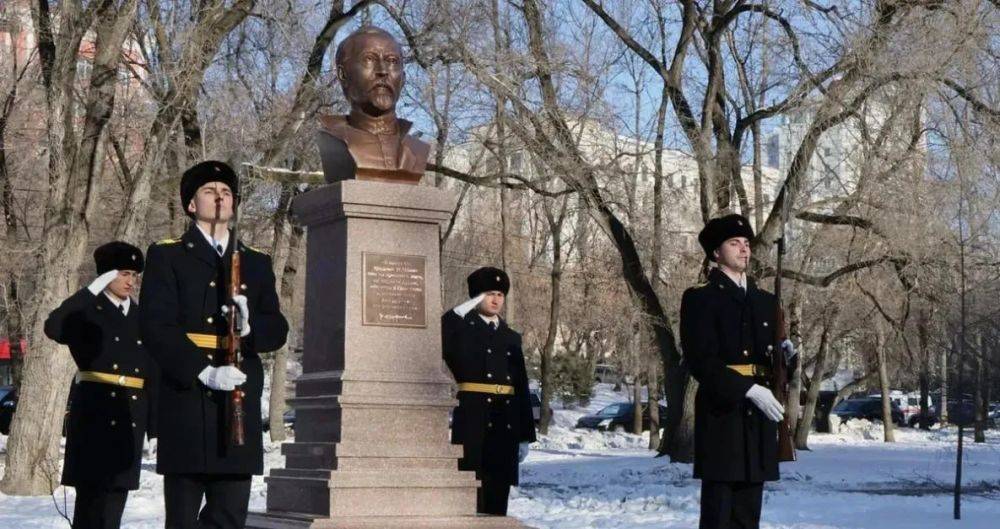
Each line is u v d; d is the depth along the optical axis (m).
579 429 47.62
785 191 23.86
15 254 27.56
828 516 14.91
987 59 22.22
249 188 23.45
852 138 24.53
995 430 45.41
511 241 45.94
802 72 23.08
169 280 7.64
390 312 9.77
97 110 19.45
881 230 23.52
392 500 9.38
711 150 25.45
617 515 15.08
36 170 28.80
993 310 21.30
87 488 10.29
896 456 29.66
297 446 9.88
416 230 9.95
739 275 8.82
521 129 23.50
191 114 22.88
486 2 23.97
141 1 20.08
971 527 13.55
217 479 7.61
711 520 8.57
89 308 10.35
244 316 7.50
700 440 8.59
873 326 37.00
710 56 25.69
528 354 57.88
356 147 10.00
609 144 26.88
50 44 20.31
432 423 9.66
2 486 18.77
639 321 27.66
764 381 8.62
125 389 10.34
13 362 28.95
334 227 9.96
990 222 22.72
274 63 24.14
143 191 19.83
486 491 12.03
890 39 22.02
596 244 46.38
